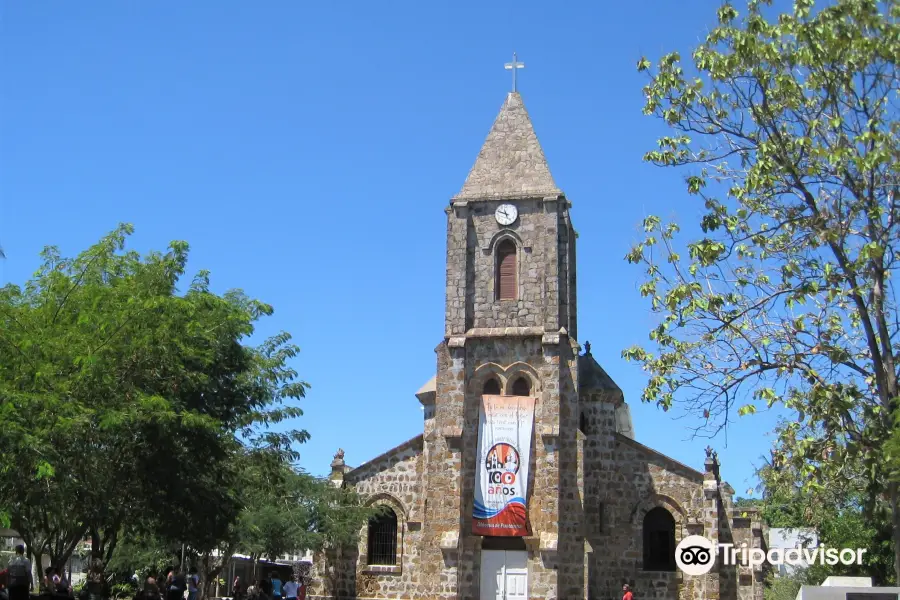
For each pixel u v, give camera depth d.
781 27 22.92
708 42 23.97
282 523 45.66
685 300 23.88
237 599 53.69
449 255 49.56
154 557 54.41
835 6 22.28
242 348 37.56
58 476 28.16
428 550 45.69
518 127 52.06
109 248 35.75
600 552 48.19
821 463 23.64
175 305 31.41
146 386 31.61
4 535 36.78
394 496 50.75
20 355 28.86
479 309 48.75
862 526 40.34
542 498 45.56
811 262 23.77
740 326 23.88
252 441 40.47
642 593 47.50
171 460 31.20
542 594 44.34
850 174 23.08
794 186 23.61
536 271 48.59
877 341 23.58
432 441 47.03
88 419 28.17
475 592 45.50
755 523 48.34
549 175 50.16
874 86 22.66
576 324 52.78
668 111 24.22
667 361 24.12
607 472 49.12
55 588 30.72
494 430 46.53
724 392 23.98
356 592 49.69
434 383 55.09
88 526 33.31
